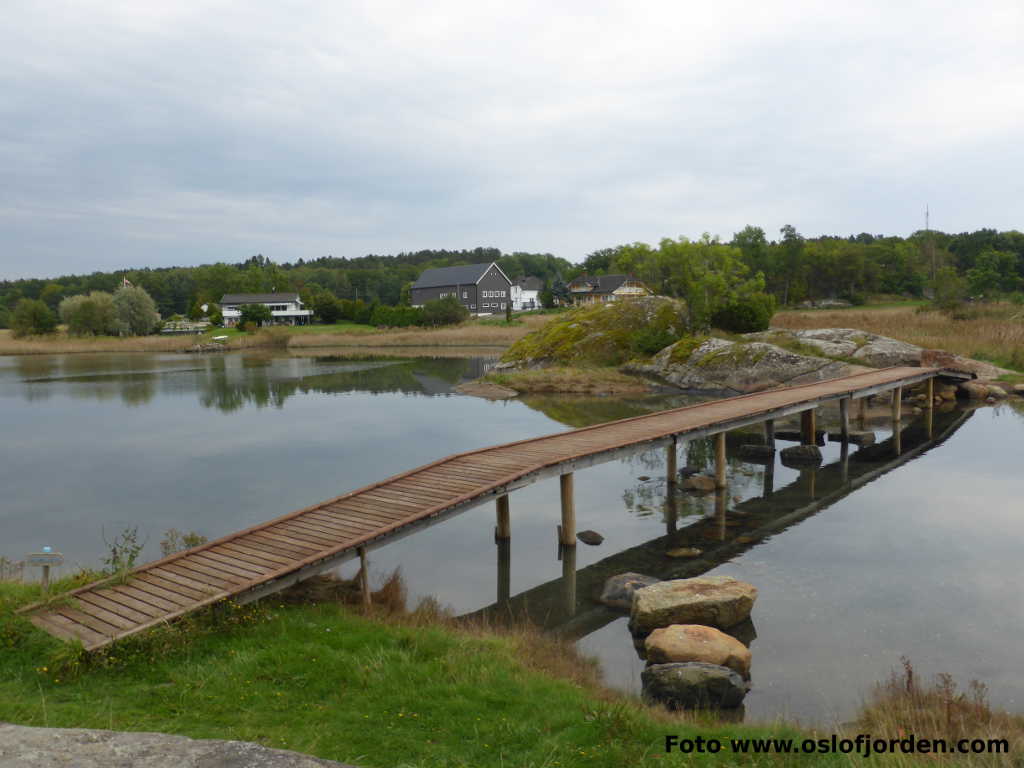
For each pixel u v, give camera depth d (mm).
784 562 14953
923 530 16828
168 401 39250
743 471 23219
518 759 6746
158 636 9234
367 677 8531
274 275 149000
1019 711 9047
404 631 10266
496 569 15031
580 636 11906
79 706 7562
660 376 43625
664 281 52125
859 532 16812
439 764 6617
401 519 13094
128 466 24016
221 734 7031
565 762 6668
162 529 17453
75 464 24328
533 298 127812
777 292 92875
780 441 27688
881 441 27328
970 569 14289
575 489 21219
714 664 9859
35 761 5793
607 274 124312
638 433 19781
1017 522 17219
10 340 88562
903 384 30078
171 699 7879
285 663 8844
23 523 17938
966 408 33750
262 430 30516
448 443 27500
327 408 36656
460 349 76812
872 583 13688
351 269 187875
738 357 40000
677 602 11742
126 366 61656
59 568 14516
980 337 44875
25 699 7688
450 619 11906
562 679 9289
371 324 103500
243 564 11531
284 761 6000
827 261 93188
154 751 6062
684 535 16969
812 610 12500
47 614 9898
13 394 42156
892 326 50375
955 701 8305
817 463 24062
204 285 149500
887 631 11633
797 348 40562
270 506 19312
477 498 14266
